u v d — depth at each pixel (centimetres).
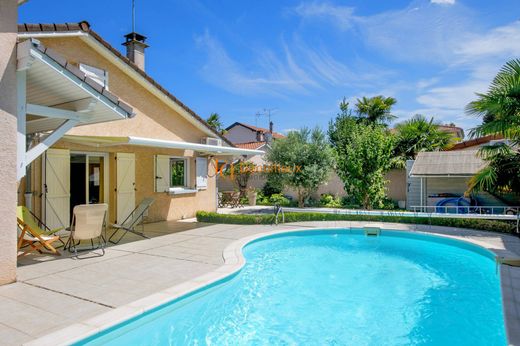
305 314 778
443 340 663
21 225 1010
